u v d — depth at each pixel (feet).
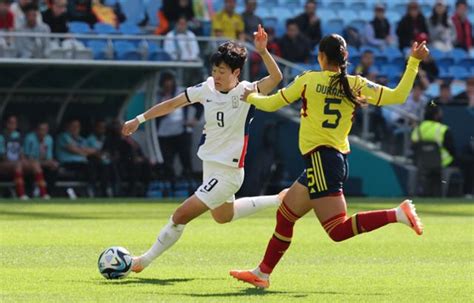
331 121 106.42
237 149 117.08
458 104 300.40
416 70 106.83
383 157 295.89
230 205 124.16
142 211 228.02
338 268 130.52
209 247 155.33
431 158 293.23
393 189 297.33
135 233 177.17
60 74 281.33
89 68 279.08
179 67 282.77
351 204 254.06
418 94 299.58
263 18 354.13
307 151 107.04
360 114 295.89
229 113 116.37
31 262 134.00
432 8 387.75
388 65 340.59
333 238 106.93
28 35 272.10
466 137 299.99
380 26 347.56
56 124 285.23
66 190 280.51
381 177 296.92
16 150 271.90
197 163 285.23
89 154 281.13
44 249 149.79
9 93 280.51
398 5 388.16
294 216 108.68
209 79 118.93
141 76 288.30
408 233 182.19
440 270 128.98
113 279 117.08
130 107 290.15
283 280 118.11
